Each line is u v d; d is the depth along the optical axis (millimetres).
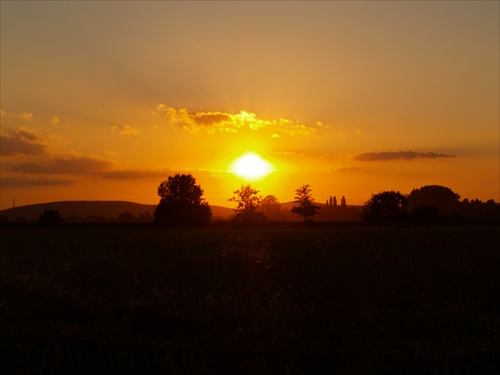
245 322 12977
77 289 17953
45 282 18484
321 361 10531
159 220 104750
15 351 10953
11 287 17625
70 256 30391
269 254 29078
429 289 16703
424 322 12695
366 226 93750
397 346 11117
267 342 11367
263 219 119875
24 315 14000
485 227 80250
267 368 9969
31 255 31328
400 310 14492
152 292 17250
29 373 10047
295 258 25641
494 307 14492
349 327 12211
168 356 10305
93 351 11156
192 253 31641
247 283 19109
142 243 43062
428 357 10461
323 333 12039
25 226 100688
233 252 31438
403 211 119188
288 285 18469
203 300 15359
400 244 37219
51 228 99438
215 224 102500
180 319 13344
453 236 48812
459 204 172750
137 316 13625
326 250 31656
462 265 21469
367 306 14078
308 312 13844
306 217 130750
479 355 10539
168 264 24016
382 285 17172
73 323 13406
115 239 51344
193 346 11188
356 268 21391
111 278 20484
